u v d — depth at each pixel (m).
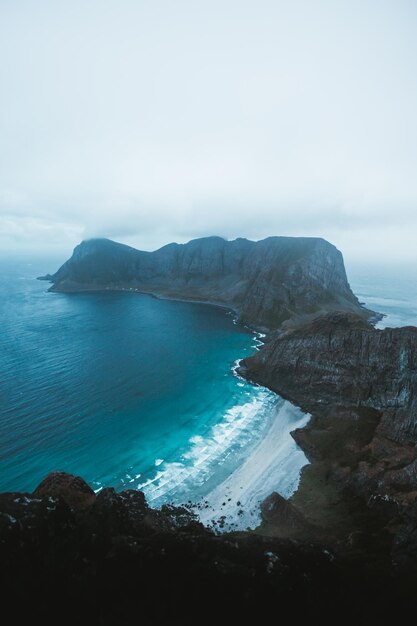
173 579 29.41
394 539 39.44
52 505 33.38
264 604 28.00
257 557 32.50
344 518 47.19
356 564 34.81
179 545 32.81
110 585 28.41
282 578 30.20
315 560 33.69
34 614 25.30
